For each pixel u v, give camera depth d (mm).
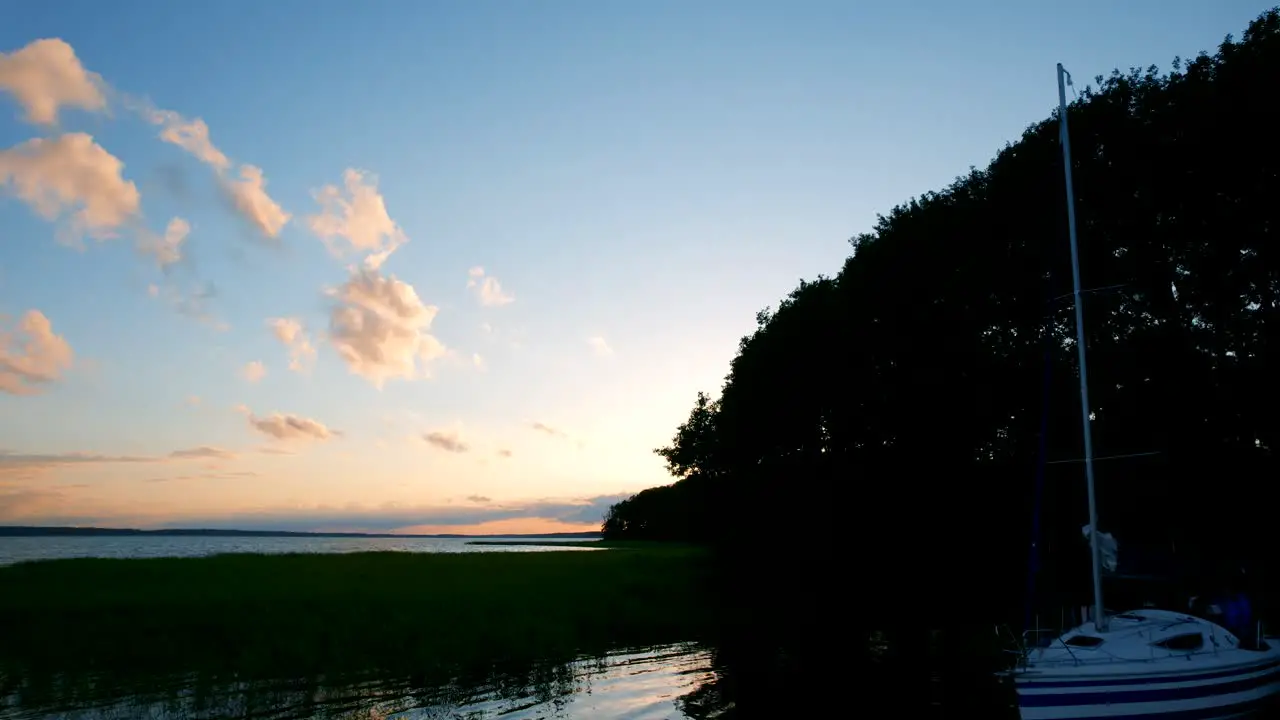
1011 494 33188
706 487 57062
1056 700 13516
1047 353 18969
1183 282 28281
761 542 45844
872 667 20156
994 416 34656
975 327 34156
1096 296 28891
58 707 14266
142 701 14742
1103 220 29516
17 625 21844
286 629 21750
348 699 15422
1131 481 27344
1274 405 25625
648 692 16938
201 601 26156
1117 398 28391
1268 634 17531
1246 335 26609
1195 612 17203
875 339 38344
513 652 20922
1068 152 18094
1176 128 27312
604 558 57938
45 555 81938
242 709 14383
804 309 44375
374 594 29578
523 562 51781
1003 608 31562
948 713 15438
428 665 18625
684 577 43562
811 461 43969
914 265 36469
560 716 14758
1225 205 26719
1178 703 13820
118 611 23984
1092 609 17438
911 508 36344
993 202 32844
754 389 46562
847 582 39500
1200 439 26766
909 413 36500
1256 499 25656
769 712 15375
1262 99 24469
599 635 24656
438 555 62688
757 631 26766
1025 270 31609
